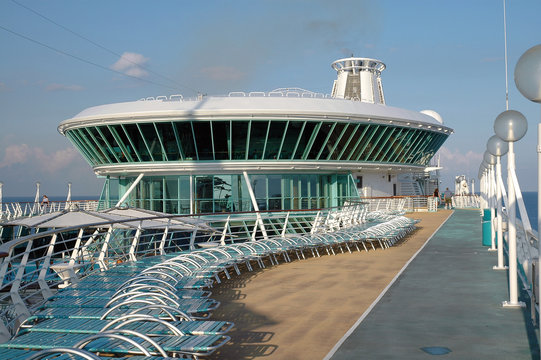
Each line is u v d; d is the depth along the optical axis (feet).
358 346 23.30
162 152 127.24
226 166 125.90
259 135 124.98
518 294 34.09
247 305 32.58
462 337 24.40
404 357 21.65
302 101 127.54
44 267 33.76
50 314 24.95
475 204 190.08
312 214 132.46
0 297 29.43
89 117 128.16
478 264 47.62
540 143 18.47
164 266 36.35
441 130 162.30
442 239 72.38
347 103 132.98
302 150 128.98
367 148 139.13
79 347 17.25
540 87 17.98
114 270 38.81
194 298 27.63
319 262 51.31
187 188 130.62
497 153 42.73
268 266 49.01
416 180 206.39
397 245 65.51
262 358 22.16
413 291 35.65
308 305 32.42
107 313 23.61
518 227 43.32
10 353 18.70
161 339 19.84
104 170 138.82
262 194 129.80
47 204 143.33
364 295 35.19
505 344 23.17
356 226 73.20
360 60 198.70
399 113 142.61
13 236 119.44
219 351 23.18
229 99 125.80
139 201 135.95
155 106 124.88
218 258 43.96
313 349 23.34
